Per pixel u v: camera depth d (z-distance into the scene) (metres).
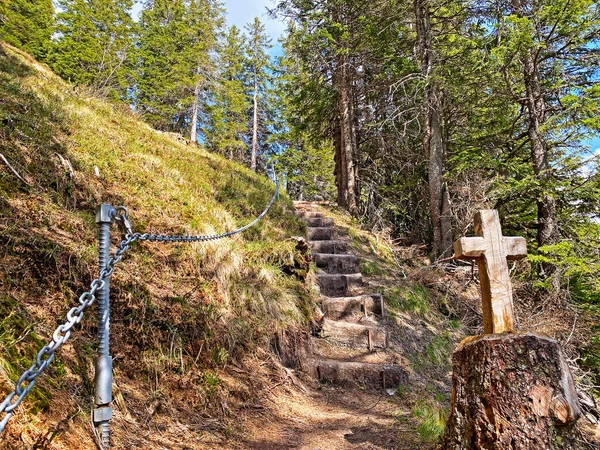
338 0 11.78
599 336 6.78
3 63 7.12
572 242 7.81
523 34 7.58
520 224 10.05
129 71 21.66
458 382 2.31
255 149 33.03
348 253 8.71
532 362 2.06
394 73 11.84
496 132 10.70
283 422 3.53
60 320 2.68
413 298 7.88
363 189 14.86
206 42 25.69
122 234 4.06
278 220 8.09
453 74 10.12
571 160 8.38
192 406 3.09
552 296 7.23
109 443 2.09
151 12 27.23
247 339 4.28
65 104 6.45
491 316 2.38
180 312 3.67
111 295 3.25
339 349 5.63
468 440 2.19
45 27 19.19
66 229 3.52
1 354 1.96
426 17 10.48
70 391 2.25
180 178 6.38
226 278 4.60
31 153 4.06
